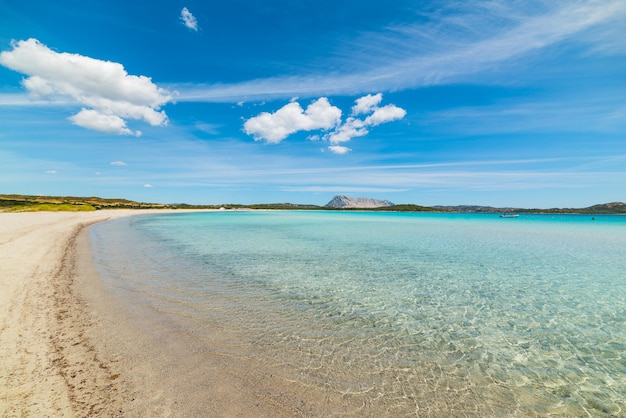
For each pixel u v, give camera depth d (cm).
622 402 513
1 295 866
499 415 471
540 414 479
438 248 2303
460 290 1181
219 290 1085
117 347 623
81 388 473
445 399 505
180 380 518
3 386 461
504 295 1130
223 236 2958
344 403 482
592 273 1518
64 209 6881
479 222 7119
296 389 514
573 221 8419
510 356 668
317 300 1015
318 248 2202
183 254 1822
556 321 880
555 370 612
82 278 1139
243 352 638
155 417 419
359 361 623
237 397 480
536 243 2762
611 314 941
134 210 10625
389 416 455
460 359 648
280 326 790
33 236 2119
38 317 741
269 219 6919
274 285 1177
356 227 4503
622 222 7750
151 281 1166
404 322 851
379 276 1366
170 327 745
